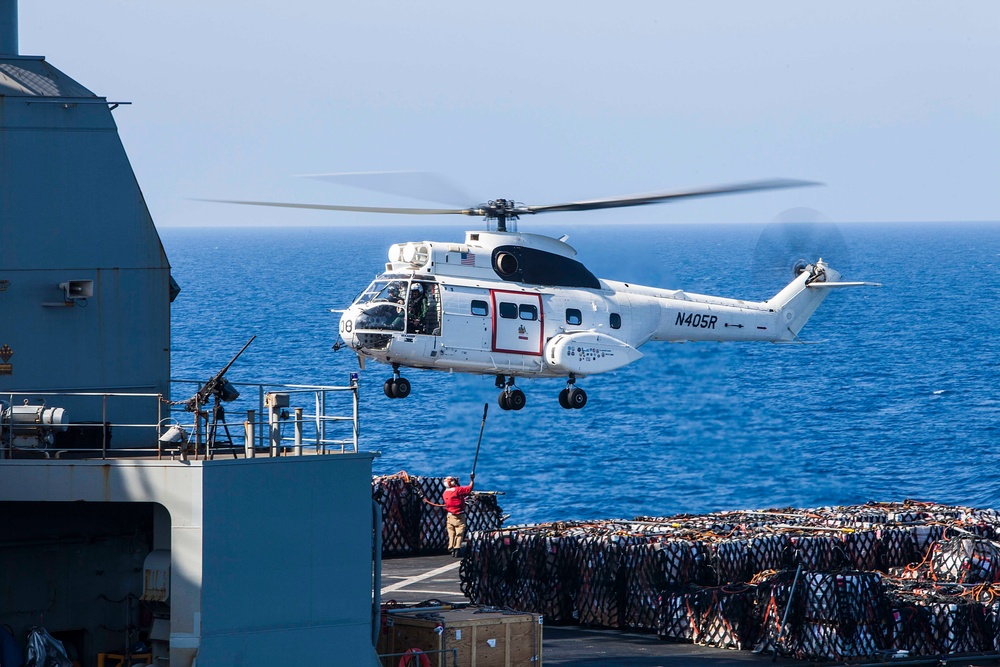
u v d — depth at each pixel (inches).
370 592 2901.1
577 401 4923.7
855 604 3410.4
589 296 5002.5
